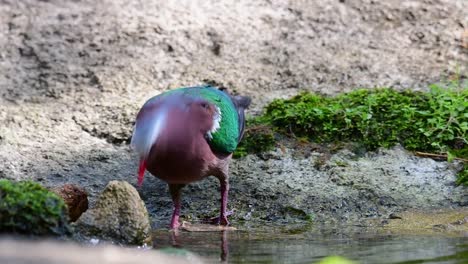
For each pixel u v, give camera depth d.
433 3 16.03
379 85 14.06
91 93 13.73
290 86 14.07
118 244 8.81
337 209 10.85
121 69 14.33
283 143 12.36
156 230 10.18
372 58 14.79
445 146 12.21
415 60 14.76
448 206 10.84
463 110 12.59
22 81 14.06
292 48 14.99
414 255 8.19
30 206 8.05
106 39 15.02
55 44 14.90
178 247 8.99
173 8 15.73
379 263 7.83
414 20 15.70
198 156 9.92
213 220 10.66
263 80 14.20
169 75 14.25
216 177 10.94
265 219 10.73
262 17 15.65
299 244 9.09
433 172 11.66
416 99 13.09
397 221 10.32
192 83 14.09
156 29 15.22
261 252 8.65
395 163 11.87
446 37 15.30
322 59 14.73
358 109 12.71
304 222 10.55
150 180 11.70
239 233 9.95
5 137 12.38
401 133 12.42
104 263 6.65
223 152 10.27
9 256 6.56
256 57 14.77
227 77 14.24
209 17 15.56
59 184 11.30
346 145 12.28
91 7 15.79
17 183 8.30
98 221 8.84
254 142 12.30
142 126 9.77
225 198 10.59
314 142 12.41
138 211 8.98
